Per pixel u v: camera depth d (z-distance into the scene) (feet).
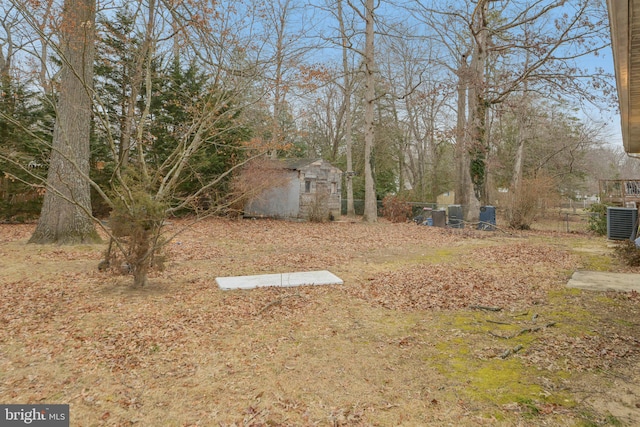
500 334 14.24
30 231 39.70
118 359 11.95
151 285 20.68
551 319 15.83
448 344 13.41
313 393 10.14
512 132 89.66
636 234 39.47
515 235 46.68
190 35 25.53
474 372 11.26
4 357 11.93
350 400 9.79
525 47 48.52
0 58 49.90
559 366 11.56
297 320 15.79
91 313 15.97
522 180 56.18
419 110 93.20
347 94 76.74
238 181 53.93
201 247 34.19
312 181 68.95
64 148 30.04
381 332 14.57
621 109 21.35
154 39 22.79
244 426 8.68
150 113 50.85
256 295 19.17
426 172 107.34
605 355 12.28
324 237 43.06
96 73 49.29
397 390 10.28
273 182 56.39
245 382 10.68
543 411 9.14
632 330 14.46
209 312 16.49
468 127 54.39
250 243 37.68
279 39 31.58
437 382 10.69
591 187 119.34
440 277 23.52
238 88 25.55
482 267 26.89
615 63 14.84
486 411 9.20
